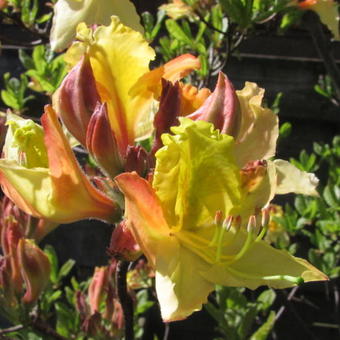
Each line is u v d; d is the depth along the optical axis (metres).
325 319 0.86
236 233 0.28
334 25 0.52
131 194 0.26
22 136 0.30
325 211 0.62
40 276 0.40
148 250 0.27
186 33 0.60
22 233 0.40
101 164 0.30
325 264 0.63
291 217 0.64
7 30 0.80
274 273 0.28
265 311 0.62
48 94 0.57
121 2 0.34
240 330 0.52
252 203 0.29
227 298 0.54
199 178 0.28
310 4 0.52
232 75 0.89
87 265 0.84
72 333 0.50
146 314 0.75
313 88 0.89
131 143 0.31
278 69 0.89
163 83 0.30
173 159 0.27
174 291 0.27
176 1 0.59
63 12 0.34
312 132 0.90
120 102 0.30
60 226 0.84
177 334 0.88
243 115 0.30
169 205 0.28
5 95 0.64
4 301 0.41
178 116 0.30
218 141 0.28
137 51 0.30
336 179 0.67
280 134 0.69
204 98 0.31
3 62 0.87
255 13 0.51
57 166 0.29
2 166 0.29
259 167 0.29
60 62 0.57
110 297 0.43
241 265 0.28
